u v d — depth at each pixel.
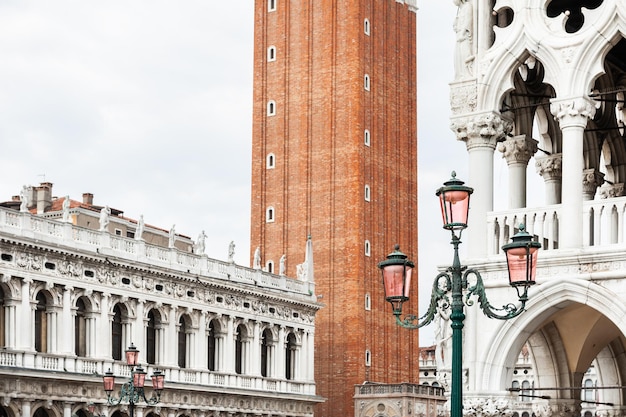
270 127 145.75
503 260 22.50
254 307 113.62
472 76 23.45
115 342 96.75
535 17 22.73
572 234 22.09
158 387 55.56
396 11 149.75
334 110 141.50
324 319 137.75
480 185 23.31
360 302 136.75
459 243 20.20
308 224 141.12
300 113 143.75
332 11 143.12
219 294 108.50
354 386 134.62
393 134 146.50
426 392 135.12
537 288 21.98
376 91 144.12
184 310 103.81
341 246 138.50
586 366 25.58
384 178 144.00
